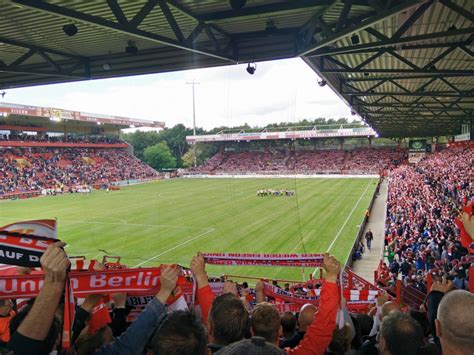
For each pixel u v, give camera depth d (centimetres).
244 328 219
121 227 2744
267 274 1627
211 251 2064
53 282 178
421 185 3173
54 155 6344
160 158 9044
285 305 610
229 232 2486
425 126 4584
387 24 985
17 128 6006
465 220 261
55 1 692
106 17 780
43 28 817
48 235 214
